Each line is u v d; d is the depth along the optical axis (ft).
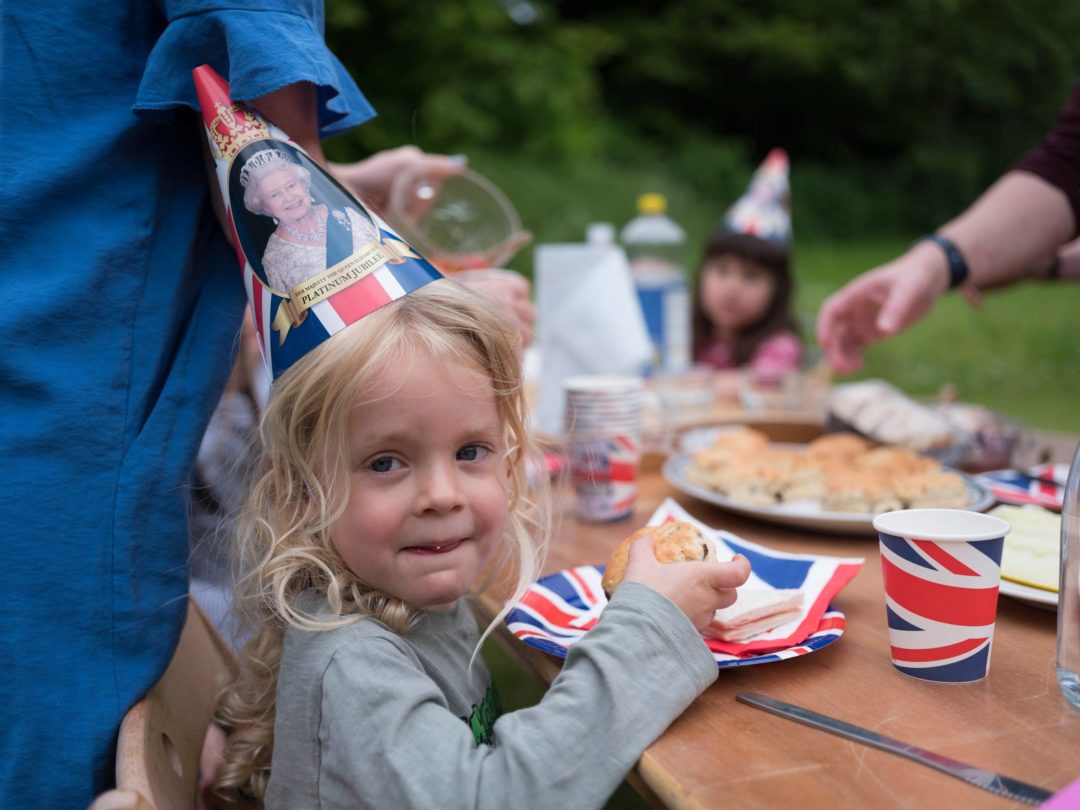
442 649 3.13
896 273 5.74
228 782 3.21
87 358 3.10
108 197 3.24
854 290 5.98
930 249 5.73
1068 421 19.19
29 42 3.21
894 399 5.79
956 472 4.81
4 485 2.96
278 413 2.96
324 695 2.69
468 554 2.97
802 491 4.66
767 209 10.84
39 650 2.94
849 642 3.14
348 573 2.98
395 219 5.56
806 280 32.71
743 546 3.86
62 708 2.93
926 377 24.45
